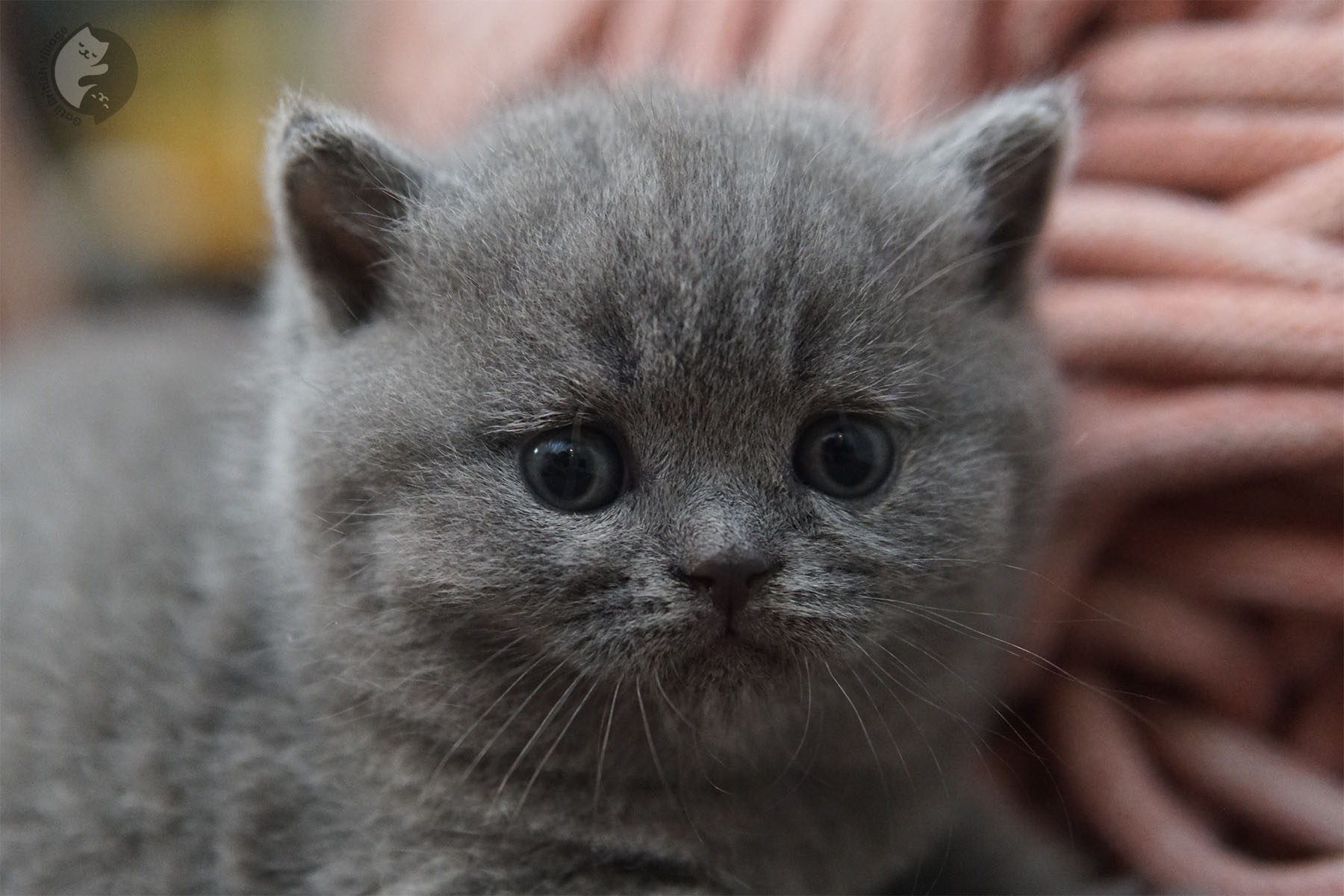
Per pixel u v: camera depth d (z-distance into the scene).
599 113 0.22
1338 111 0.23
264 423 0.23
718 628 0.20
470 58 0.29
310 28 0.35
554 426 0.20
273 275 0.23
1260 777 0.23
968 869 0.23
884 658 0.21
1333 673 0.23
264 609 0.22
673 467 0.20
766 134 0.21
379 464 0.20
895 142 0.23
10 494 0.25
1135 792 0.23
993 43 0.25
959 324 0.21
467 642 0.20
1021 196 0.22
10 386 0.28
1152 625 0.23
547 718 0.20
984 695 0.22
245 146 0.35
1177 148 0.24
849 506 0.20
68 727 0.23
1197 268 0.23
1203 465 0.23
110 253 0.38
